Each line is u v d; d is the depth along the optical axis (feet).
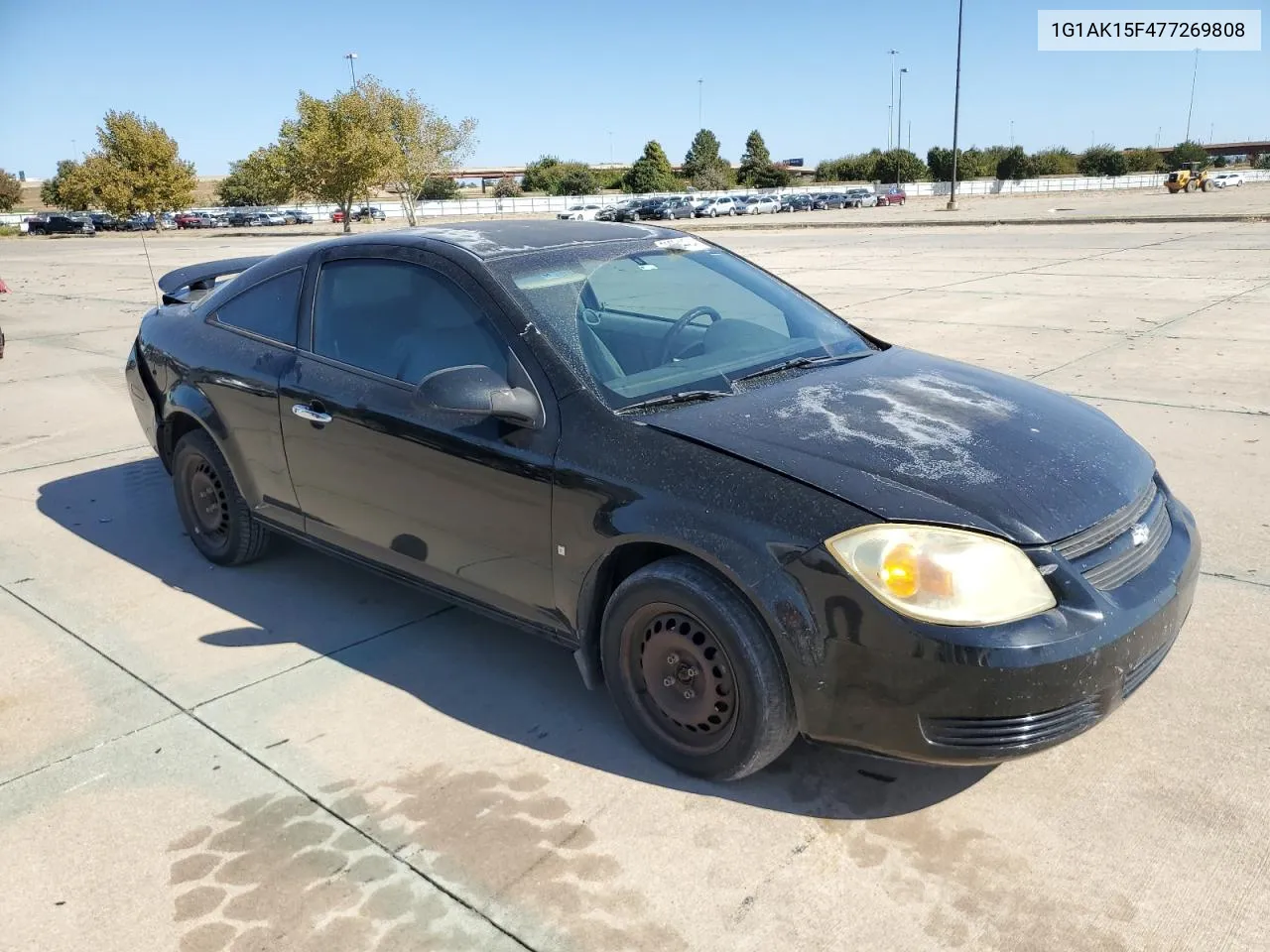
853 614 7.99
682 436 9.20
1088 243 63.67
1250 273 43.57
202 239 132.67
